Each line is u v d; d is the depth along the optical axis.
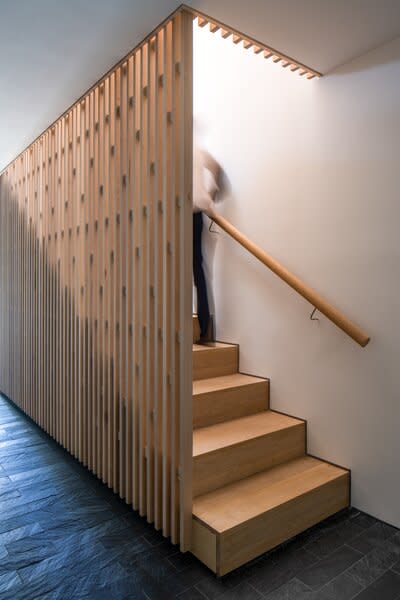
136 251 2.26
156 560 1.89
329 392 2.46
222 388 2.60
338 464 2.42
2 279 4.68
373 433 2.24
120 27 1.95
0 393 4.89
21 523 2.19
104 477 2.62
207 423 2.52
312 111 2.55
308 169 2.58
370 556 1.92
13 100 2.75
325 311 2.28
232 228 2.89
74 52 2.18
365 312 2.27
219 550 1.76
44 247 3.52
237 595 1.67
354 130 2.31
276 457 2.43
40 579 1.76
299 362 2.65
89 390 2.80
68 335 3.11
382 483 2.21
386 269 2.17
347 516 2.26
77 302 2.94
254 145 2.97
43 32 1.97
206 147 3.42
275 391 2.82
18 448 3.25
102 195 2.61
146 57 2.12
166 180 2.01
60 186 3.19
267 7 1.82
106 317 2.59
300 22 1.95
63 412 3.21
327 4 1.80
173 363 1.97
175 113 1.94
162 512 2.07
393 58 2.13
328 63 2.35
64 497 2.48
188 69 1.90
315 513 2.16
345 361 2.38
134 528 2.16
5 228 4.54
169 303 2.02
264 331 2.91
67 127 3.02
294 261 2.67
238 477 2.24
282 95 2.75
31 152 3.75
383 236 2.18
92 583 1.74
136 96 2.21
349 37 2.08
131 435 2.36
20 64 2.27
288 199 2.71
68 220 3.05
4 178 4.52
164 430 2.03
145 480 2.24
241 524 1.83
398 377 2.13
